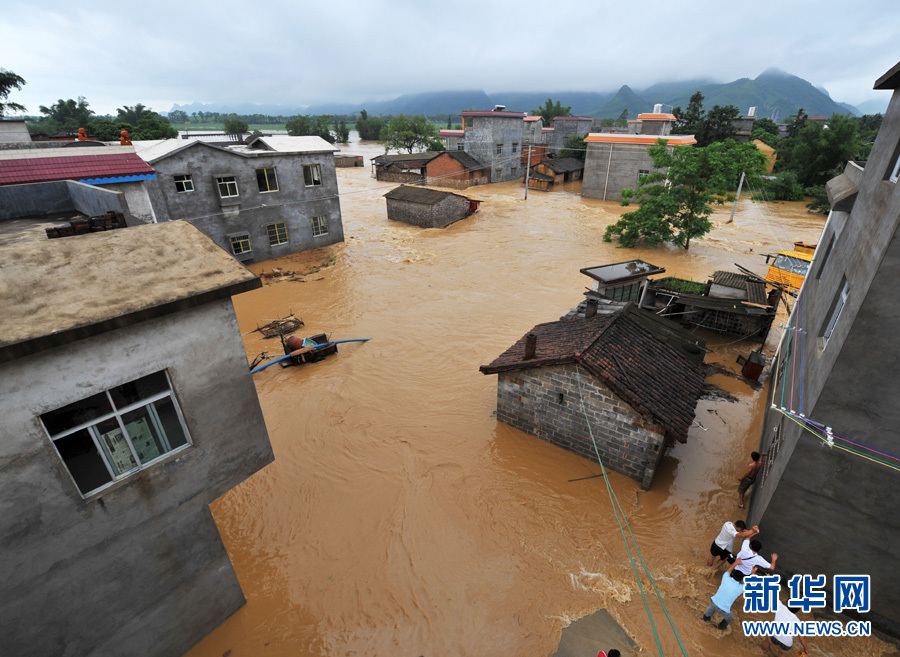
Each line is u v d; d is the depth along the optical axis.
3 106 51.69
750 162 30.42
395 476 12.52
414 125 74.69
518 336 20.16
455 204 40.50
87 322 5.56
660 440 11.02
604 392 11.48
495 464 12.70
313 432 14.36
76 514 6.19
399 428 14.38
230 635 8.70
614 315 13.75
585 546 10.30
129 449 6.64
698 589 9.32
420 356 18.69
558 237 35.88
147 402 6.64
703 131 62.56
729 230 38.66
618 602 9.12
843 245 10.05
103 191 12.02
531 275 27.61
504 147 61.56
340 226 33.81
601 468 11.84
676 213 31.94
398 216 40.88
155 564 7.36
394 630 8.78
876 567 8.09
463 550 10.32
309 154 30.34
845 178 12.43
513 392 13.42
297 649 8.52
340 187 59.19
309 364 18.30
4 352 4.97
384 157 66.75
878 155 9.07
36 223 13.48
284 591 9.59
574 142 66.38
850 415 7.31
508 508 11.33
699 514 11.13
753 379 16.64
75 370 5.73
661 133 56.06
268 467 13.03
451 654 8.35
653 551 10.17
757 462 11.02
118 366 6.10
